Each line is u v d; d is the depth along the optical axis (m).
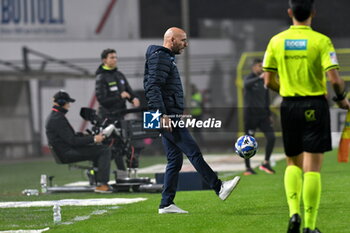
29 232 18.75
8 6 68.50
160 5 77.06
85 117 29.75
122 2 69.88
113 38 69.62
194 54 71.94
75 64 69.19
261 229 18.05
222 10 75.88
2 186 35.09
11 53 68.25
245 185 30.05
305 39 16.59
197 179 28.34
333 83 16.34
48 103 67.62
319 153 16.52
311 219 16.34
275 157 49.34
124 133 29.70
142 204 24.06
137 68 69.31
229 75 71.31
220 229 18.22
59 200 26.36
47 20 68.88
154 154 58.97
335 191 26.28
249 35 73.81
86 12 69.38
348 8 78.81
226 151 62.88
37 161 57.31
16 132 66.12
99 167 29.31
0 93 65.81
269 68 17.08
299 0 16.77
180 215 20.91
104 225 19.48
